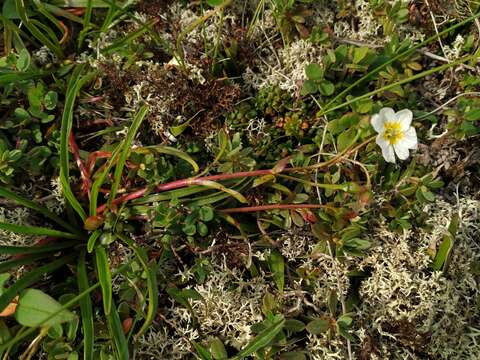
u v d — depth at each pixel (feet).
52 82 0.72
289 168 0.67
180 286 0.68
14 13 0.71
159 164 0.66
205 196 0.65
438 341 0.67
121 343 0.57
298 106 0.72
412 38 0.76
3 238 0.65
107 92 0.72
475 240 0.71
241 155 0.66
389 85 0.66
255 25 0.74
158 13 0.75
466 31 0.78
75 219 0.66
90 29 0.75
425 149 0.72
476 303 0.68
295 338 0.66
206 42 0.73
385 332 0.66
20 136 0.68
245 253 0.66
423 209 0.69
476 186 0.75
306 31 0.73
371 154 0.69
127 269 0.63
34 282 0.64
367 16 0.76
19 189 0.67
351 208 0.65
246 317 0.66
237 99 0.72
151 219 0.64
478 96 0.73
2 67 0.67
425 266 0.68
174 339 0.65
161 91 0.71
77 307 0.63
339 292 0.65
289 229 0.67
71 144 0.67
